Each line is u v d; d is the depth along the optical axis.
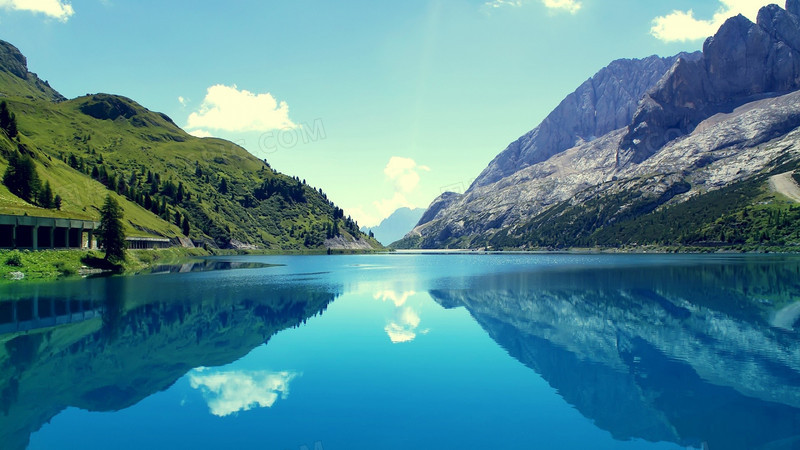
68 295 72.75
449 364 37.81
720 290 79.81
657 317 56.41
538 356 39.97
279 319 56.78
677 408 28.44
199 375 34.91
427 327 52.25
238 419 27.11
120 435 25.02
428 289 87.75
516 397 30.52
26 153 169.88
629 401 29.61
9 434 25.16
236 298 73.44
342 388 32.28
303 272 134.00
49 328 50.12
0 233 102.56
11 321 53.47
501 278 110.50
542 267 153.50
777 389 31.36
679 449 23.50
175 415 27.62
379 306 66.81
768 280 94.50
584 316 57.84
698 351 40.94
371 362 38.47
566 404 29.34
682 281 95.06
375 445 23.94
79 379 33.88
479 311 62.34
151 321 54.44
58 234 116.88
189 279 103.81
